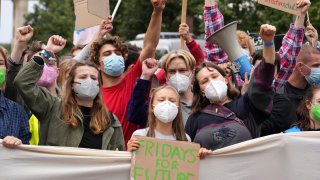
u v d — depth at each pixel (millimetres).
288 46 6082
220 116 4973
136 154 4531
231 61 5848
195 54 6289
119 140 4953
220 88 4988
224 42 5820
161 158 4551
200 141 4871
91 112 4859
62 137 4781
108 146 4863
